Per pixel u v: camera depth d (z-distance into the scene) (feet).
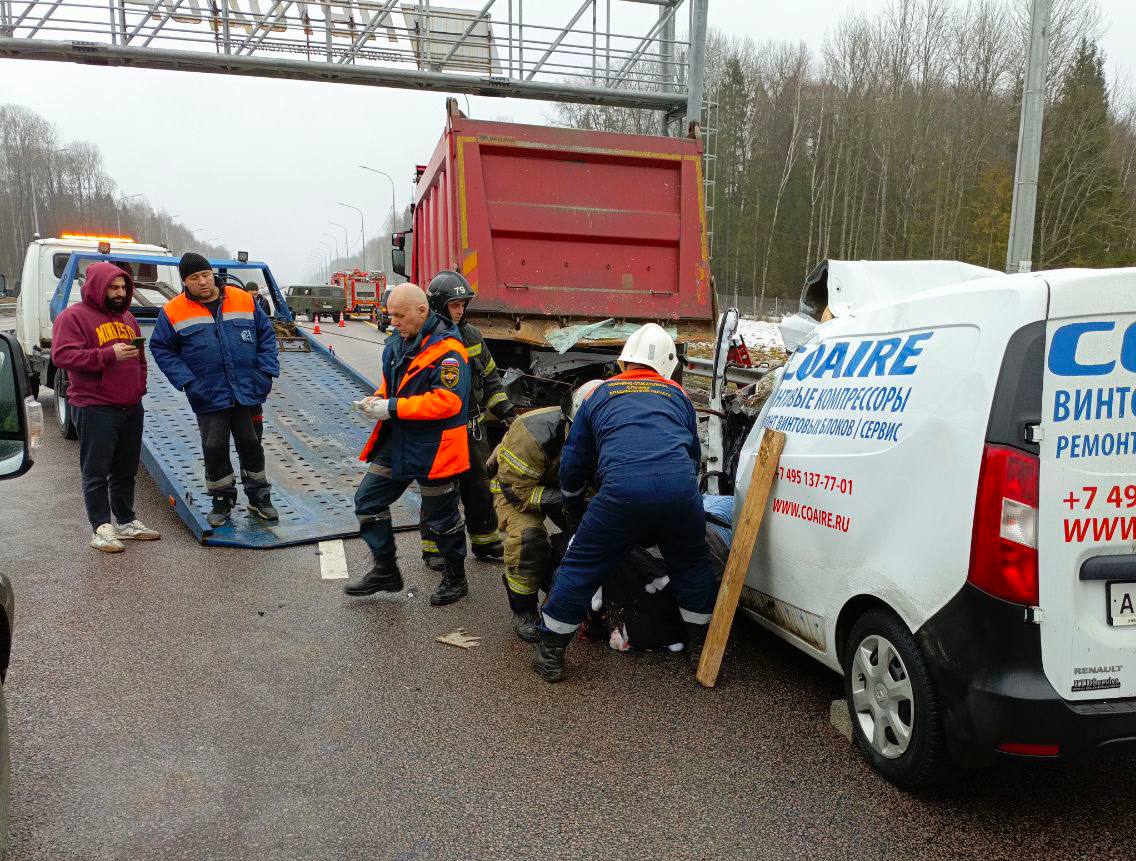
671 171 25.61
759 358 43.34
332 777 10.19
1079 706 8.57
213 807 9.53
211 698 12.19
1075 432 8.54
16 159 322.14
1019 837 9.13
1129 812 9.62
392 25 48.80
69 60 45.75
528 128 24.07
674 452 12.34
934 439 9.23
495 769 10.43
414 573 17.93
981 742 8.63
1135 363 8.66
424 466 15.23
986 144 174.91
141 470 27.50
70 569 17.62
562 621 12.72
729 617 12.66
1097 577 8.63
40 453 29.17
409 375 14.93
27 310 34.99
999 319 8.80
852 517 10.50
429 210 29.60
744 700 12.42
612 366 25.77
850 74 189.06
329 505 21.71
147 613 15.35
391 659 13.65
